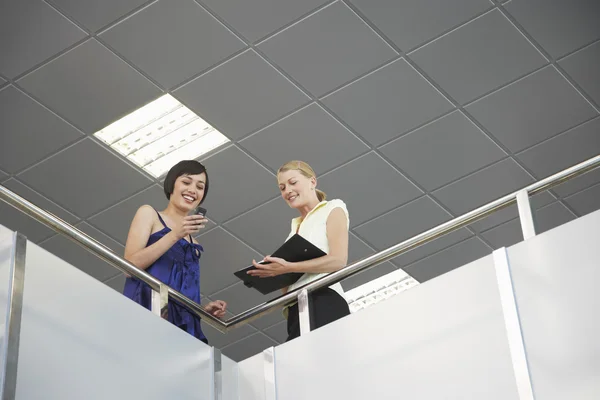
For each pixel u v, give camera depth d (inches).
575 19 262.5
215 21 252.1
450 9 255.9
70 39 253.0
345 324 167.2
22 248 135.9
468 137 288.0
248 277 172.6
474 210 159.8
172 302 170.7
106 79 263.1
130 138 281.7
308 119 278.1
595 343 135.3
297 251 168.2
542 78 276.1
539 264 146.9
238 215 301.9
